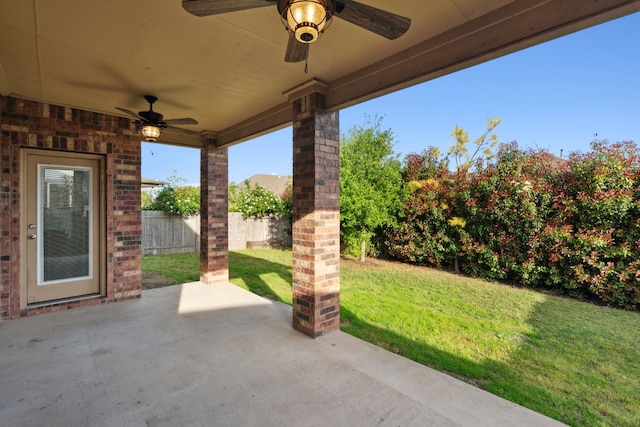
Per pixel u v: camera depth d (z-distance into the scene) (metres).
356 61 2.97
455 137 9.02
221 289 5.45
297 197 3.64
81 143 4.39
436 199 7.30
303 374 2.64
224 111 4.54
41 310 4.11
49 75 3.26
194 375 2.61
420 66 2.66
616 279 4.75
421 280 6.42
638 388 2.59
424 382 2.55
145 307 4.43
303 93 3.53
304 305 3.53
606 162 4.95
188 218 10.94
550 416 2.22
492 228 6.32
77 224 4.50
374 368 2.76
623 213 4.71
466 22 2.34
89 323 3.79
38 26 2.35
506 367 2.91
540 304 4.88
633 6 1.71
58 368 2.70
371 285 5.99
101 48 2.70
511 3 2.12
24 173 4.09
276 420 2.06
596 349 3.30
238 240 11.87
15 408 2.14
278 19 2.28
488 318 4.22
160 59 2.91
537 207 5.72
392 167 8.10
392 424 2.04
